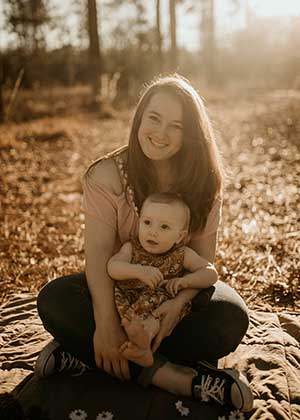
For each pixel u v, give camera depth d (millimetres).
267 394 2949
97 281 2957
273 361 3254
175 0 29406
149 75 28469
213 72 37281
